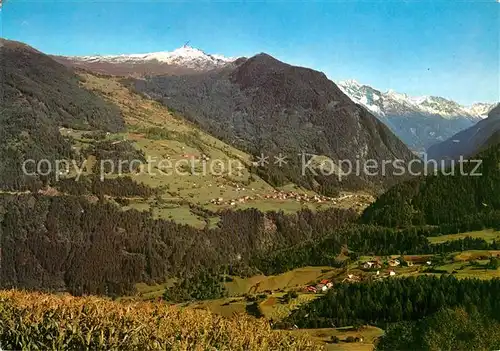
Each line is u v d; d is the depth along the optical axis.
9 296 22.12
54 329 19.84
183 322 22.06
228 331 22.38
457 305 42.34
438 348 37.81
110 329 19.84
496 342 37.28
